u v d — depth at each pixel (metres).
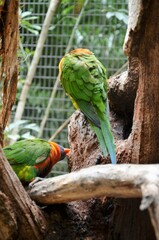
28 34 8.78
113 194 3.69
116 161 4.64
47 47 9.08
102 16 9.16
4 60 4.96
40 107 9.22
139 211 4.55
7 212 4.16
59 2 8.21
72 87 5.36
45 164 4.93
